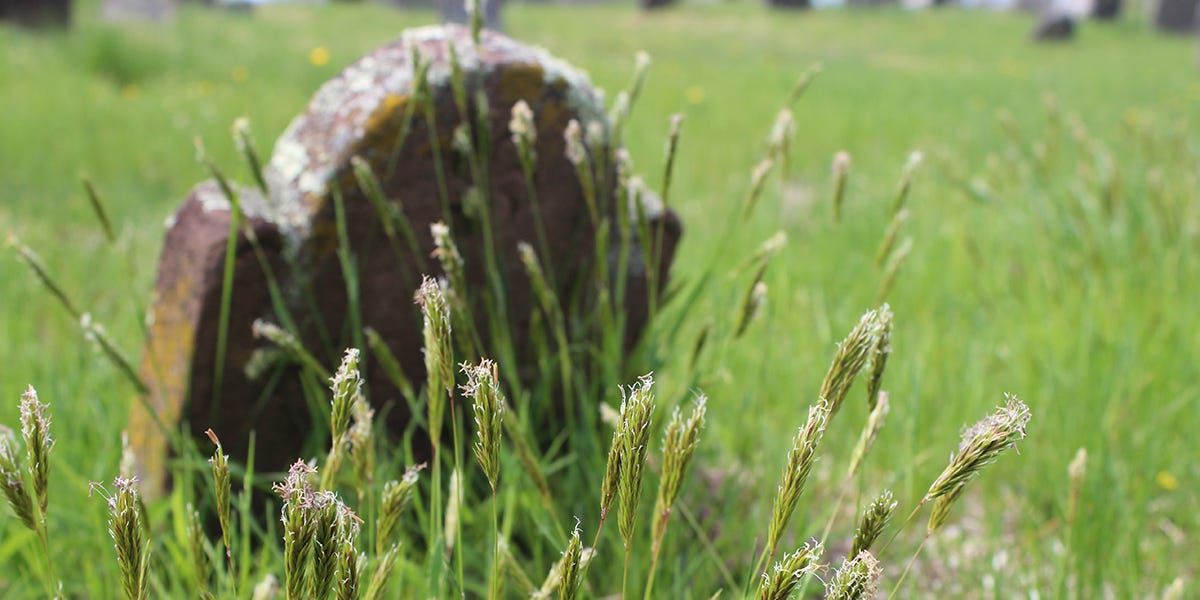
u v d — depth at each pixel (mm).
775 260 3943
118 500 885
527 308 2467
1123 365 2795
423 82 2033
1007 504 2693
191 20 15203
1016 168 4781
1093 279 3404
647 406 913
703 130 8789
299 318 2256
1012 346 3229
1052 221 3969
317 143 2270
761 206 5660
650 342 2266
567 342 2531
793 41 21328
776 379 3125
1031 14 27734
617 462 931
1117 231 3785
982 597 2082
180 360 2229
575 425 2518
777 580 911
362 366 2350
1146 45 22484
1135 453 2605
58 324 3412
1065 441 2574
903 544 2443
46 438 957
